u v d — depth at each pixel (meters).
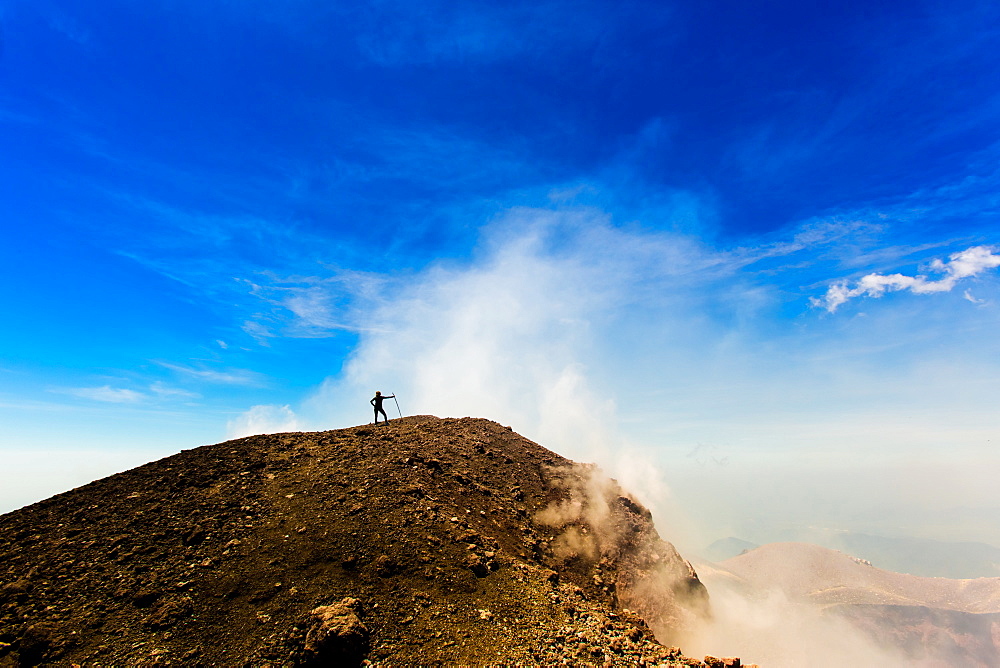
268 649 14.47
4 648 14.23
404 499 23.95
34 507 23.39
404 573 18.42
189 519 21.70
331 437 33.97
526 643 15.15
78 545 19.83
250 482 25.42
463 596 17.64
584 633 16.23
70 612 15.84
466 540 21.45
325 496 23.94
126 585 17.22
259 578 17.64
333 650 13.94
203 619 15.66
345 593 16.97
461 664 13.88
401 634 15.20
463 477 30.58
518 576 19.83
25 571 17.98
